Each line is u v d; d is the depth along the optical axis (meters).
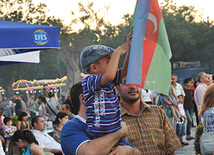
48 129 8.09
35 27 5.42
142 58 1.98
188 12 49.75
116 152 2.11
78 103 2.23
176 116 9.44
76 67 50.16
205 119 4.29
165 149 3.35
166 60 2.04
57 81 43.84
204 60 45.66
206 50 44.97
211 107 4.30
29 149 5.38
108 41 50.22
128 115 3.32
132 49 1.99
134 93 3.29
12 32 5.24
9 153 8.23
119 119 2.07
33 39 5.38
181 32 42.03
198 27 45.06
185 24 44.44
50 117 11.07
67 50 49.88
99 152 1.98
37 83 43.34
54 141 6.24
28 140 5.42
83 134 2.10
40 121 6.23
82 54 2.23
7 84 59.91
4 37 5.18
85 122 2.15
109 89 2.05
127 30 49.28
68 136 2.12
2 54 6.57
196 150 5.55
